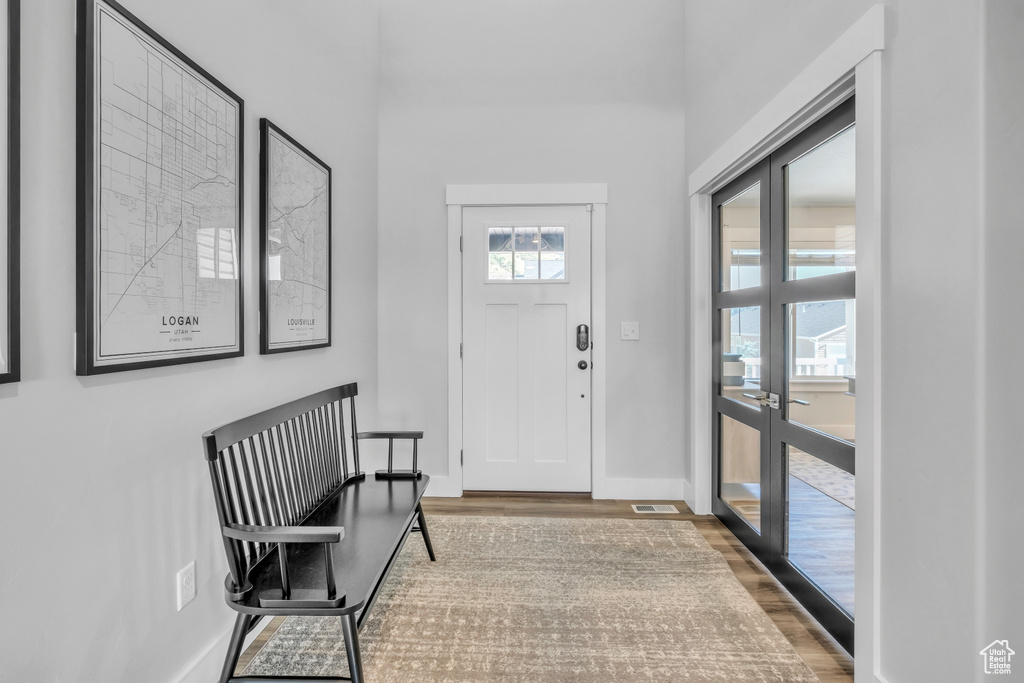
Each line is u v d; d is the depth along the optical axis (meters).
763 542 2.31
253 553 1.54
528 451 3.32
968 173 1.13
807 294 1.90
